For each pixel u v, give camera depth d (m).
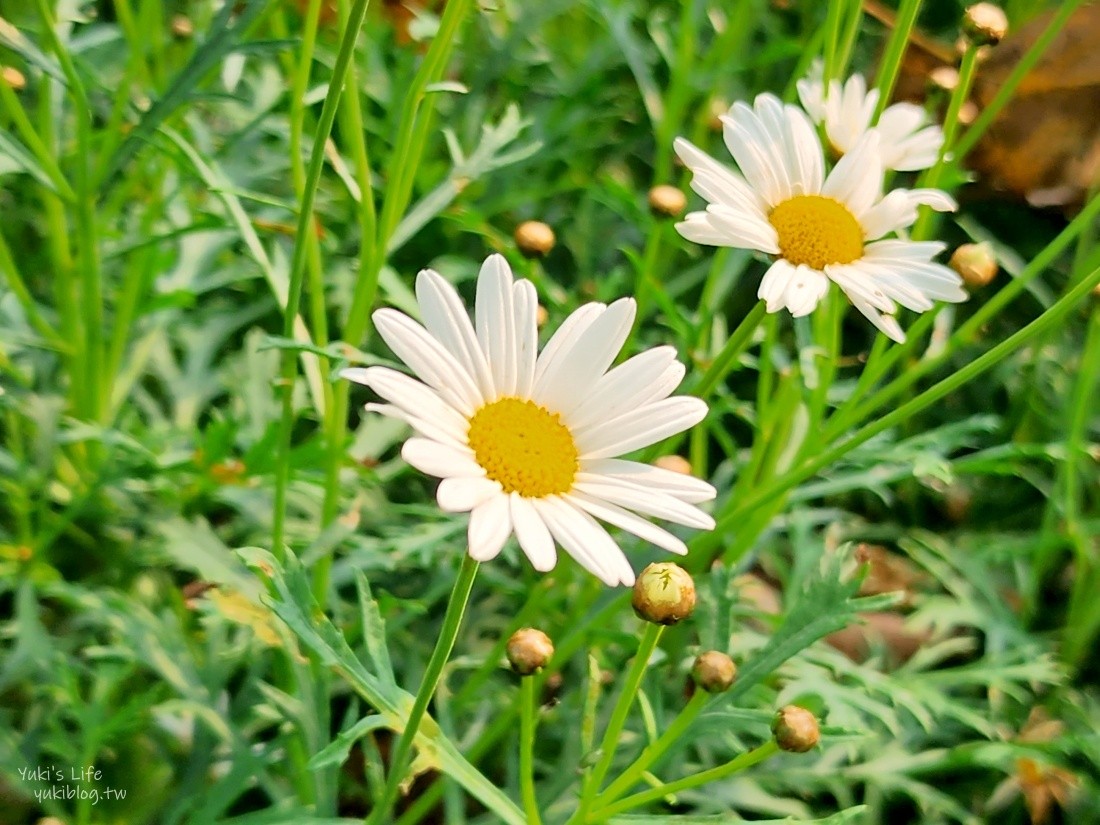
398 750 0.36
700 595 0.42
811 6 0.56
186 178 0.43
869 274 0.37
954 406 0.52
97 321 0.42
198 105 0.45
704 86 0.50
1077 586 0.45
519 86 0.53
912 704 0.42
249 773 0.39
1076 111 0.53
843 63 0.42
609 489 0.34
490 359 0.35
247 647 0.41
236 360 0.46
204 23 0.43
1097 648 0.46
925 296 0.37
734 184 0.38
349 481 0.43
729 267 0.45
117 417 0.44
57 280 0.42
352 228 0.47
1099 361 0.43
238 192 0.39
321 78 0.46
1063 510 0.44
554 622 0.44
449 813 0.40
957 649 0.45
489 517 0.33
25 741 0.40
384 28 0.52
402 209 0.40
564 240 0.54
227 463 0.42
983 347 0.52
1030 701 0.45
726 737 0.40
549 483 0.34
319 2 0.38
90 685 0.42
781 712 0.35
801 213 0.38
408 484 0.46
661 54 0.54
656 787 0.36
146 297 0.44
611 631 0.41
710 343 0.46
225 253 0.47
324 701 0.39
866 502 0.51
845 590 0.38
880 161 0.38
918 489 0.50
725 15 0.57
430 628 0.44
